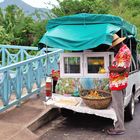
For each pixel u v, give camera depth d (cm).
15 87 618
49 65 782
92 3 1639
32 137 513
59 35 555
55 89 581
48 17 1570
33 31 1462
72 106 548
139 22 2103
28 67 667
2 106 596
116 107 532
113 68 528
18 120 557
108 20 558
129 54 529
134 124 601
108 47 578
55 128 572
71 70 575
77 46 540
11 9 1551
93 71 570
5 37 1345
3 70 574
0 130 511
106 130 560
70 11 1611
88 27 556
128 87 591
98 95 550
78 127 579
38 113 596
